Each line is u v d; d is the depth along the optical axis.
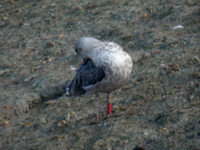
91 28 12.51
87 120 7.73
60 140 7.16
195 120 6.74
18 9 15.39
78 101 8.66
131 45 10.90
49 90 9.59
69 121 7.82
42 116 8.33
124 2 13.80
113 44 7.19
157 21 11.98
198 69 8.58
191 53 9.45
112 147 6.53
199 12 11.76
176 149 6.15
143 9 12.86
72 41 12.01
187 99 7.61
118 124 7.16
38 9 14.99
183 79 8.34
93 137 6.96
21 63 11.30
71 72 10.18
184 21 11.54
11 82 10.30
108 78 7.01
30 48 12.08
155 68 9.18
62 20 13.56
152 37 10.94
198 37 10.35
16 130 7.98
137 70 9.34
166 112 7.25
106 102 8.30
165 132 6.61
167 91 8.06
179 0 12.84
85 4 14.45
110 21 12.67
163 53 9.88
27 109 9.11
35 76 10.34
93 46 7.29
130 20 12.43
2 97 9.41
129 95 8.31
